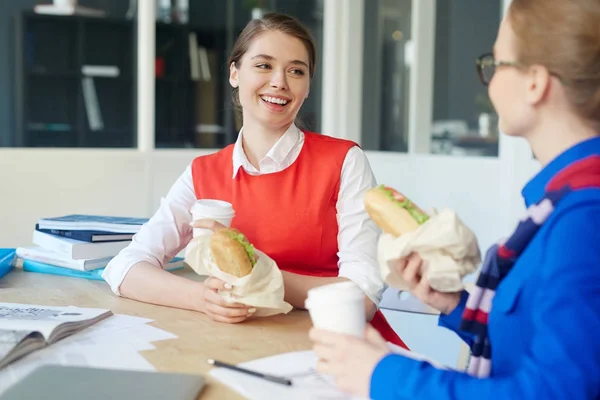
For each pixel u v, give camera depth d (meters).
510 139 2.74
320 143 1.64
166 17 3.79
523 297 0.85
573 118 0.88
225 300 1.28
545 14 0.87
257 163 1.65
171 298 1.41
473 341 1.03
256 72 1.56
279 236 1.58
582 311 0.76
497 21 3.04
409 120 3.28
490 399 0.78
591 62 0.85
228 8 3.91
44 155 2.97
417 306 1.57
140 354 1.08
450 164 3.05
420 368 0.84
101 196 3.12
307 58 1.59
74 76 3.93
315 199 1.58
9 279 1.68
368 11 3.50
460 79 3.13
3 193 2.91
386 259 0.99
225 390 0.92
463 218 2.98
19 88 3.86
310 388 0.93
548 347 0.76
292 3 3.88
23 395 0.84
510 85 0.91
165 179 3.28
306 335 1.21
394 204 1.00
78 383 0.89
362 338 0.93
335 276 1.60
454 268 0.97
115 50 4.00
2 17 3.81
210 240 1.28
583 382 0.74
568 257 0.78
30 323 1.13
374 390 0.85
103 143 4.01
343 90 3.62
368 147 3.58
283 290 1.29
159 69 3.76
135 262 1.52
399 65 3.34
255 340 1.17
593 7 0.85
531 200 0.92
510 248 0.91
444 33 3.18
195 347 1.12
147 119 3.21
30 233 2.98
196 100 3.85
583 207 0.80
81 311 1.31
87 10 3.89
